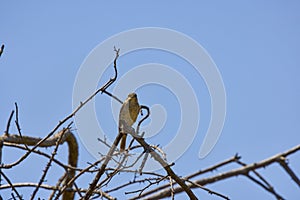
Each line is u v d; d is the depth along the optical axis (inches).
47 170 411.5
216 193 418.6
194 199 417.1
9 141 480.1
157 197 550.0
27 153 421.1
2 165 424.5
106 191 446.9
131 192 408.2
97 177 412.8
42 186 456.4
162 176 424.2
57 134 518.3
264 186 522.0
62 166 451.2
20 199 411.8
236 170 541.6
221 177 544.4
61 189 441.1
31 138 497.0
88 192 415.2
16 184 450.0
